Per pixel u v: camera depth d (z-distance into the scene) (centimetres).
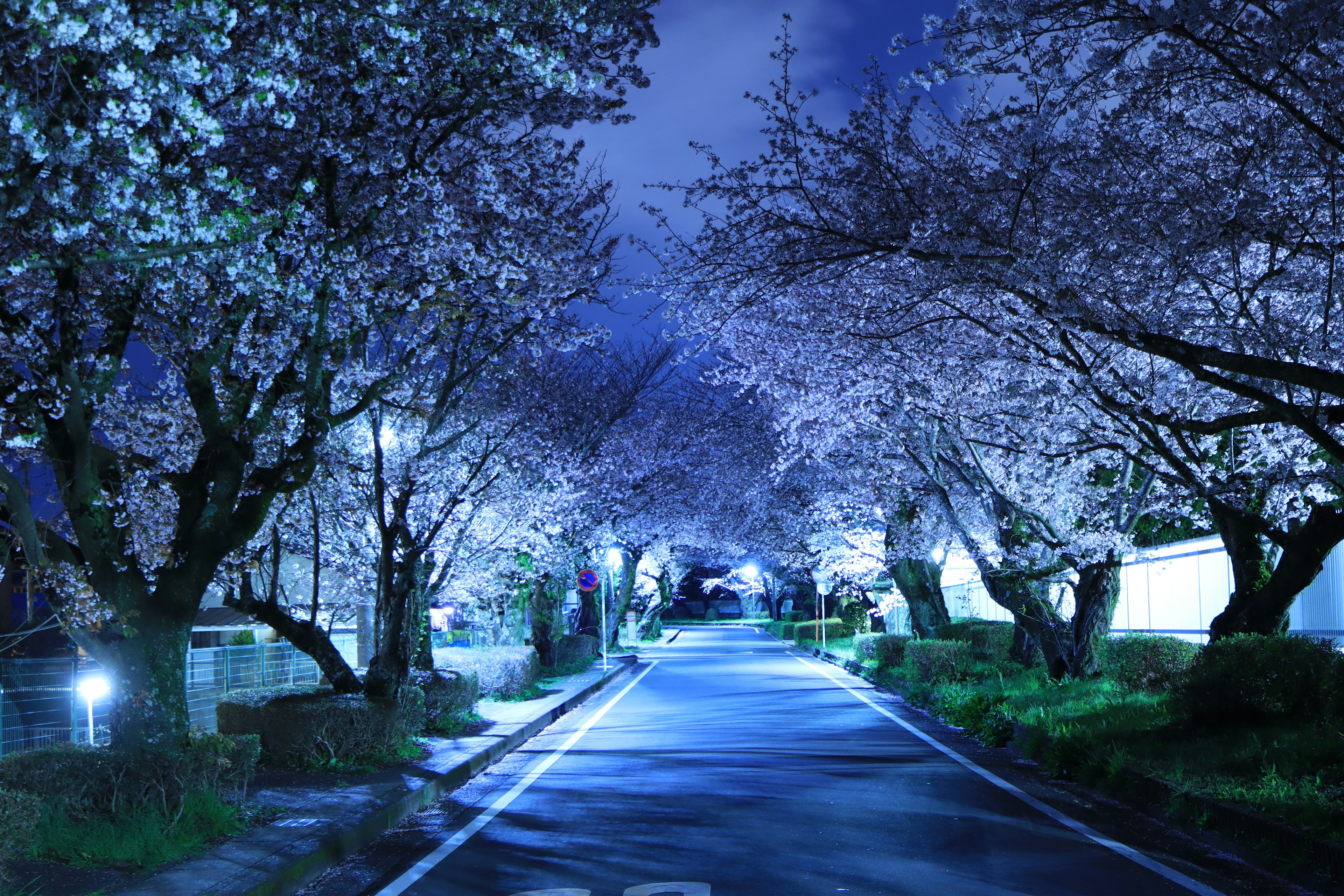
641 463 3397
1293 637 1145
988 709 1614
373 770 1188
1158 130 980
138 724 922
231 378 1065
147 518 1234
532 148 1214
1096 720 1298
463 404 1859
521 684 2133
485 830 916
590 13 995
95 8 561
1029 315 1133
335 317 1179
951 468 1891
